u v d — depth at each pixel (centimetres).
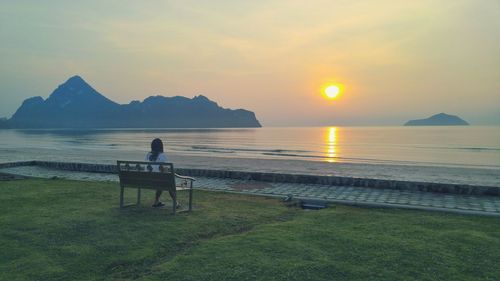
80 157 2650
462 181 1450
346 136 11331
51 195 980
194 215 773
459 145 6172
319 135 12469
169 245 586
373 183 1142
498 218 744
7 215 756
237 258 518
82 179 1339
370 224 697
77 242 594
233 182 1271
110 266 505
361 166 2108
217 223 712
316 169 1880
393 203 911
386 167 2077
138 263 516
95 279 462
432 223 702
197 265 497
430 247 559
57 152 3394
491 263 500
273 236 618
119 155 2920
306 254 531
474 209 838
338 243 580
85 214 768
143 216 758
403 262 501
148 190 1064
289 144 6856
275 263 499
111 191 1046
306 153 4491
